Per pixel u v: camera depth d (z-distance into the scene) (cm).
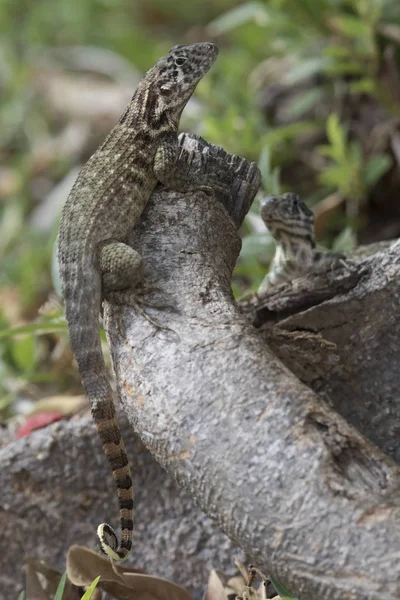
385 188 1337
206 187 724
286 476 525
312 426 543
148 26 2572
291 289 761
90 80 2162
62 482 822
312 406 552
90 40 2378
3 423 955
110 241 682
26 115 2138
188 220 701
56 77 2186
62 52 2283
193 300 625
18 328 904
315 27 1442
